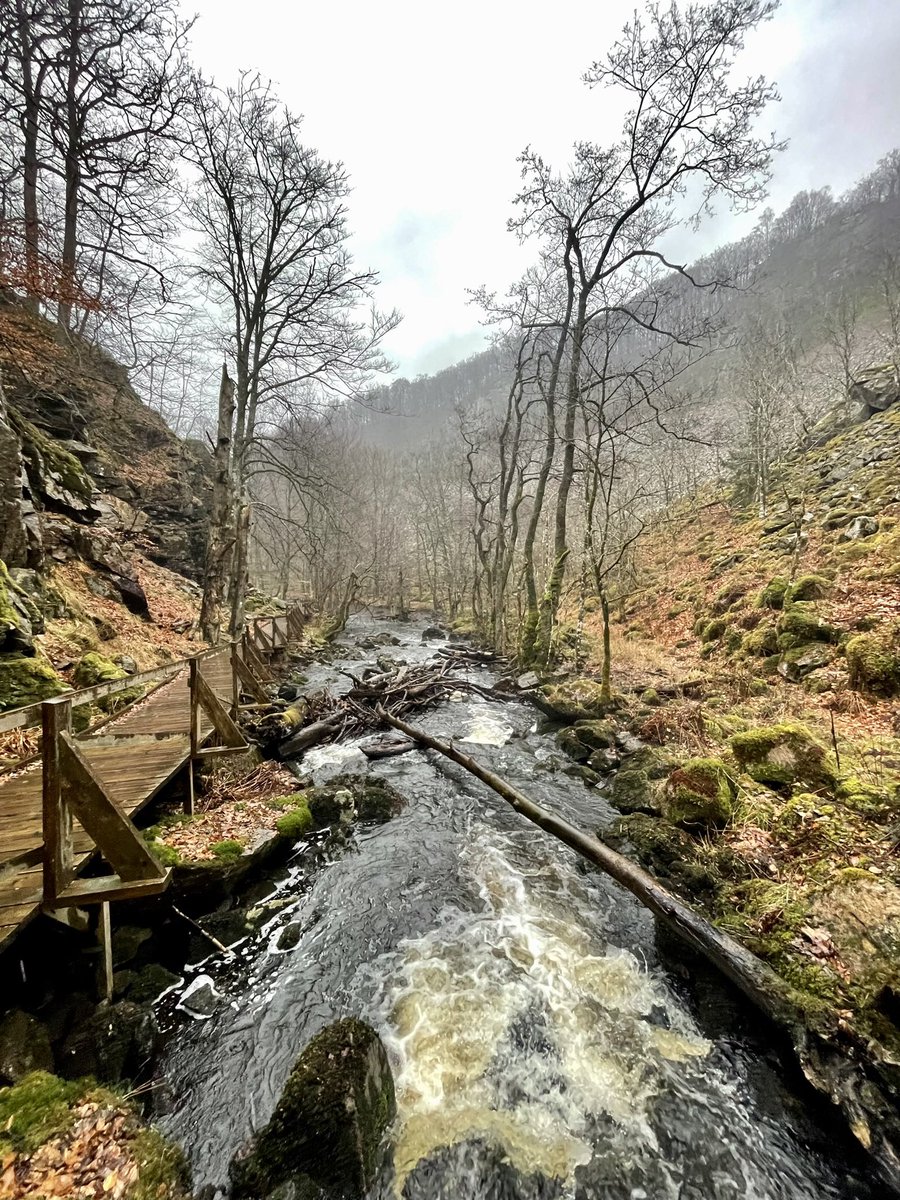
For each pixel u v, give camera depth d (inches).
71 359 600.1
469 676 641.6
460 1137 123.8
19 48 530.0
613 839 235.0
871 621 335.0
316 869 231.9
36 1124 101.4
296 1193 107.3
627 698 410.3
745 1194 112.0
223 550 463.8
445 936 190.9
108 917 148.7
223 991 163.9
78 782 127.8
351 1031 133.3
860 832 188.4
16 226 442.3
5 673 235.6
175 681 362.0
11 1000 136.3
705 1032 149.7
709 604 575.8
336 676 624.4
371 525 1491.1
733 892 185.8
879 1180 109.3
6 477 308.5
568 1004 160.9
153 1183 101.5
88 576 412.2
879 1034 125.7
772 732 249.9
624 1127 126.1
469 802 301.9
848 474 643.5
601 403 453.7
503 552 813.2
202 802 247.6
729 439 980.6
